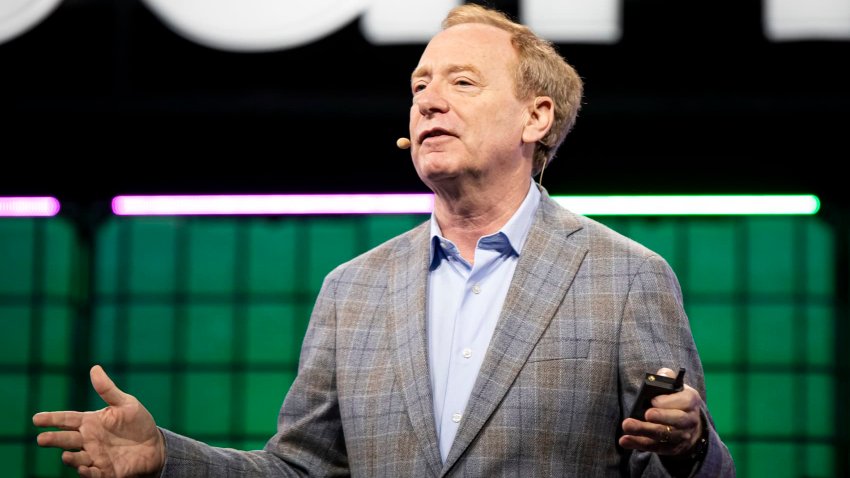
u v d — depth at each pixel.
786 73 15.04
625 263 6.55
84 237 16.06
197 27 15.11
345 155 15.91
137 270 16.02
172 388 15.84
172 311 15.95
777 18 14.85
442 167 6.71
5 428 15.88
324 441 6.97
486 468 6.17
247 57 15.41
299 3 14.94
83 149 16.00
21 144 15.96
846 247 15.47
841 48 14.91
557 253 6.69
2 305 16.00
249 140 15.91
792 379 15.47
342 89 15.34
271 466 6.79
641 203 15.70
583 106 15.14
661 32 15.02
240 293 15.95
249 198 16.00
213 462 6.50
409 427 6.43
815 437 15.41
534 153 7.25
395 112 15.38
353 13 14.87
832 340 15.45
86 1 15.54
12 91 15.62
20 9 15.31
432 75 6.93
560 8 14.74
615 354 6.34
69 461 6.03
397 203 15.84
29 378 15.91
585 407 6.25
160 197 16.06
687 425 5.61
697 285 15.67
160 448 6.28
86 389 15.89
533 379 6.29
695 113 15.21
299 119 15.64
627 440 5.68
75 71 15.62
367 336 6.82
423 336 6.62
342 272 7.20
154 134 15.93
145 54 15.57
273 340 15.88
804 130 15.47
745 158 15.62
